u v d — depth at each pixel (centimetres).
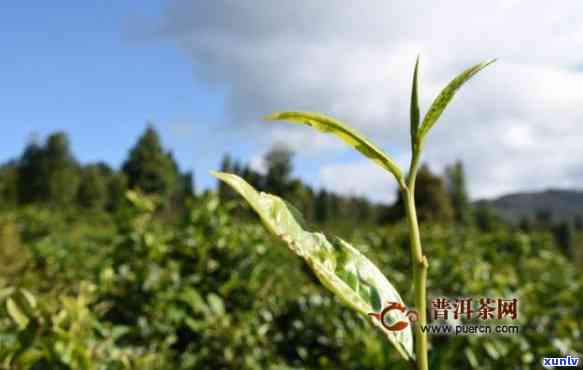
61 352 216
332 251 91
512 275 545
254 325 454
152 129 4219
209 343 415
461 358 329
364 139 90
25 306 216
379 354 318
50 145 4491
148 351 372
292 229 89
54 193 4294
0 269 612
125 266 437
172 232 522
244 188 85
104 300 405
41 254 628
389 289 94
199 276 479
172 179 4234
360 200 5212
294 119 91
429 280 499
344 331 453
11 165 4591
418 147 90
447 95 88
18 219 1025
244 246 508
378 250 782
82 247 679
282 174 2677
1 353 207
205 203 517
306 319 484
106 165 5259
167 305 411
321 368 401
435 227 884
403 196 91
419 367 88
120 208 501
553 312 441
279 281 547
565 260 783
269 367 401
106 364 253
